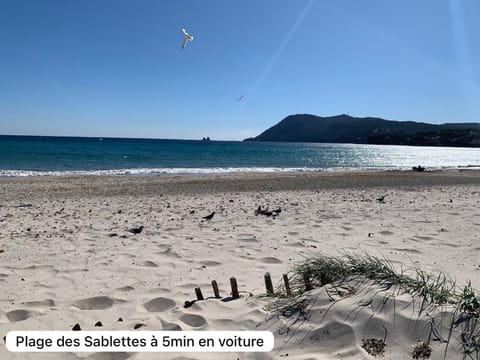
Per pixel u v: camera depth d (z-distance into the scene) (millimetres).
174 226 8734
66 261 6008
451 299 3590
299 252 6457
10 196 14859
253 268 5645
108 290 4832
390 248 6625
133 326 3842
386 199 13297
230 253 6418
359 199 13320
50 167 32875
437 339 3082
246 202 12758
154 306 4383
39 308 4285
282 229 8266
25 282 5109
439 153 102500
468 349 2924
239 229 8328
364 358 3031
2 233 8070
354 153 89562
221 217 9844
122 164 38406
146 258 6156
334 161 56625
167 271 5539
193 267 5707
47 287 4941
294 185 19969
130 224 9023
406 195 14680
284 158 60219
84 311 4215
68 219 9766
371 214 9945
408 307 3434
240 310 3994
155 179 23062
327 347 3242
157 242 7207
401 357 3012
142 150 69875
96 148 72562
